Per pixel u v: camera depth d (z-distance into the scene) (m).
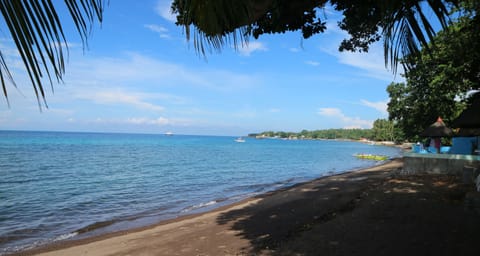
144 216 13.12
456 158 13.87
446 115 30.20
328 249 5.76
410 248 5.48
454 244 5.52
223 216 11.32
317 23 5.83
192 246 7.47
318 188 16.72
